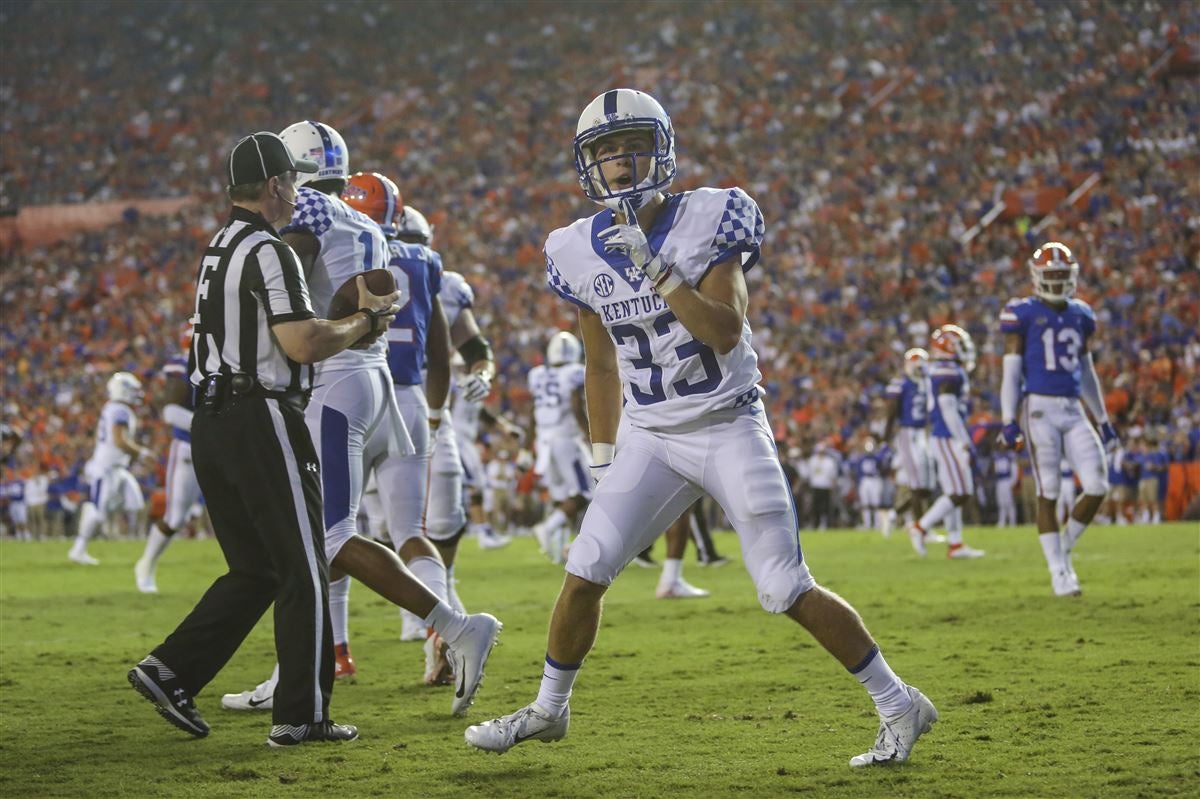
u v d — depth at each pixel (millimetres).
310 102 130250
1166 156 87250
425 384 17484
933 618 21188
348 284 13352
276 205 12906
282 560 12367
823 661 16844
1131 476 55844
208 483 12578
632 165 10656
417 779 10727
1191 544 37000
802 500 63500
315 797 10141
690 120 108562
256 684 16516
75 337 97562
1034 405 24391
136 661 18750
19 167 124750
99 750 12195
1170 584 25406
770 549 10672
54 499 67812
